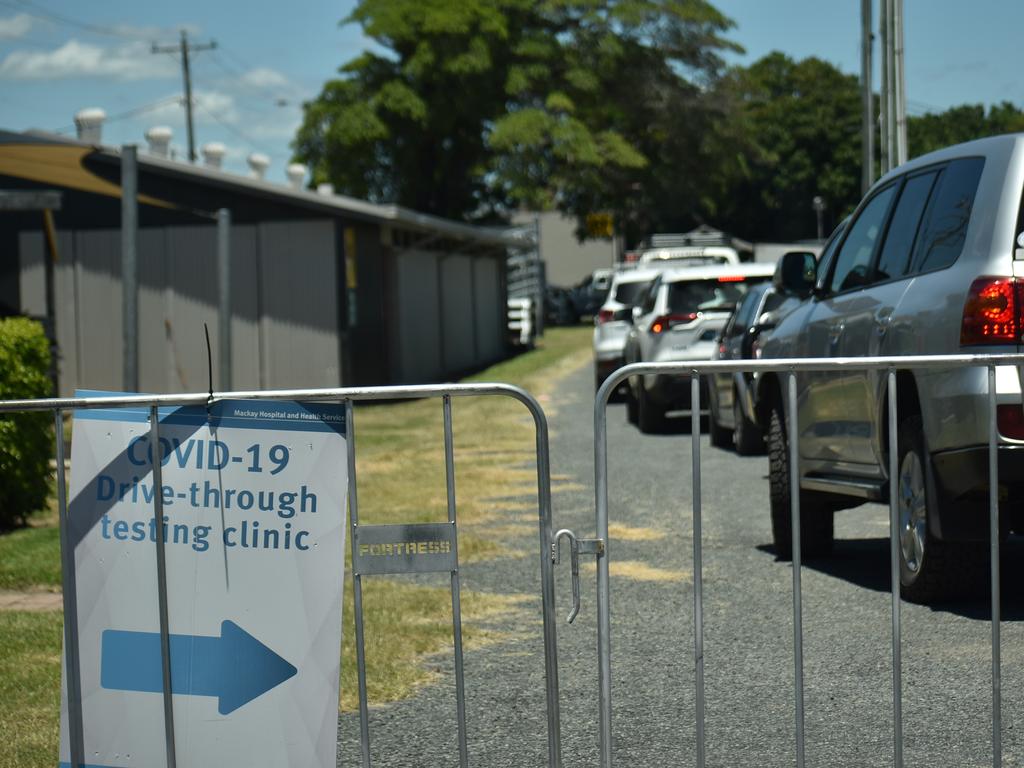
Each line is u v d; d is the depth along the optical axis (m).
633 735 5.65
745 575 8.94
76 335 29.25
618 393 25.62
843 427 8.51
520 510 12.24
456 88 62.91
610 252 112.75
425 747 5.58
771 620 7.60
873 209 8.85
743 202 95.38
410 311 34.25
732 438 17.20
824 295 9.24
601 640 4.68
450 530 4.52
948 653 6.70
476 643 7.28
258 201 28.88
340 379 28.75
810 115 93.50
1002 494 7.05
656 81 65.56
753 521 11.27
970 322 6.93
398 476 14.95
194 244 28.94
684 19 64.62
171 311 29.08
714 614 7.83
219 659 4.52
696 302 18.83
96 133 29.20
